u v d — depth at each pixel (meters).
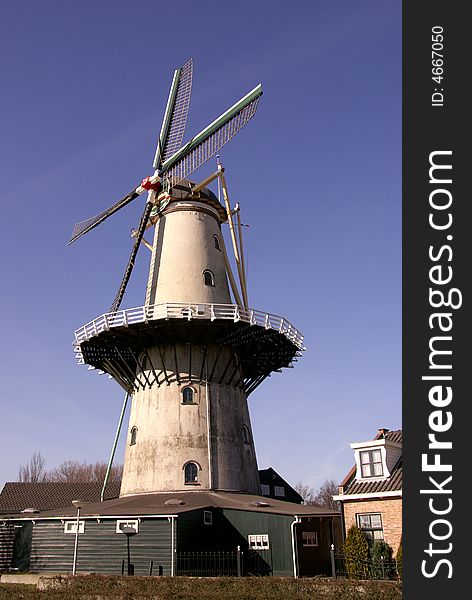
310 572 21.83
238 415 28.75
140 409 28.55
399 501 21.34
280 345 28.72
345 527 22.48
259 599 16.38
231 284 30.09
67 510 25.44
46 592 18.12
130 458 27.94
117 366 29.92
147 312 26.45
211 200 32.12
